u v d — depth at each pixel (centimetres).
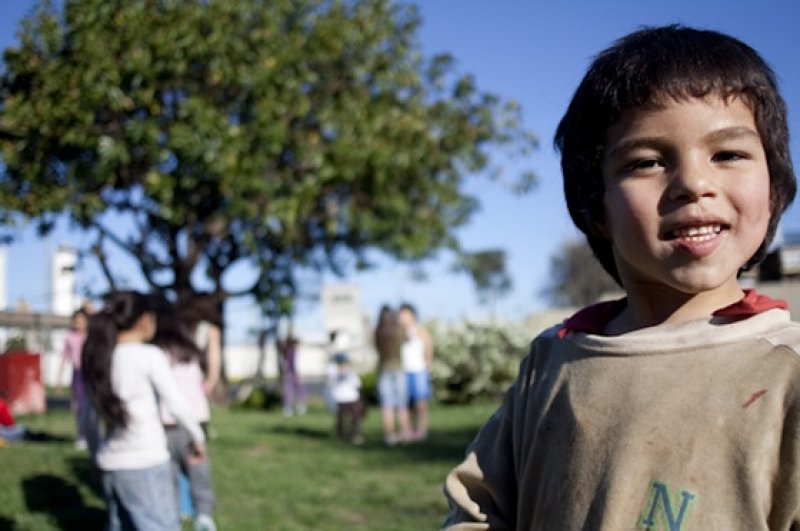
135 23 1552
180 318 545
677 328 124
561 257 4212
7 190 1564
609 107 124
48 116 1511
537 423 137
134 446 395
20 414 1508
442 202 1872
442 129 1881
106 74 1533
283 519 635
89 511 662
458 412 1627
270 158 1666
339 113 1736
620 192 123
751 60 123
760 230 119
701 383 118
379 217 1850
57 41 1573
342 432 1134
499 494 146
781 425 112
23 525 624
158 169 1605
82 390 953
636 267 124
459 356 1912
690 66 120
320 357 4775
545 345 146
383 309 1117
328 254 1948
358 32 1769
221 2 1633
